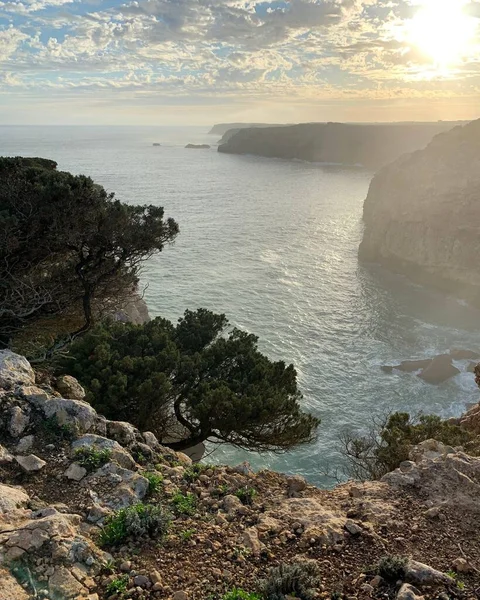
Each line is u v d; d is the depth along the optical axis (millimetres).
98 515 7559
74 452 9086
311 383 47219
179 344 21312
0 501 7230
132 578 6324
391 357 53625
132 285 20422
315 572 6531
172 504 8266
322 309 66438
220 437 18359
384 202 108500
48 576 6055
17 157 22344
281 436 17344
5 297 15961
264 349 53500
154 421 17469
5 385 10320
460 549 7234
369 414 42562
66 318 19438
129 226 17031
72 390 12352
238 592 6102
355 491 9039
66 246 16562
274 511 8258
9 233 14531
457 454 10070
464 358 53125
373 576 6570
